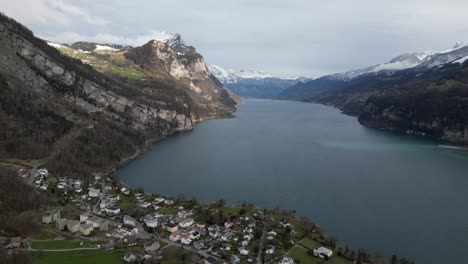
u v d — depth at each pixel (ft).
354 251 496.64
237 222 551.18
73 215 531.09
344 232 573.33
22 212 505.66
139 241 468.75
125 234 483.10
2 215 473.67
